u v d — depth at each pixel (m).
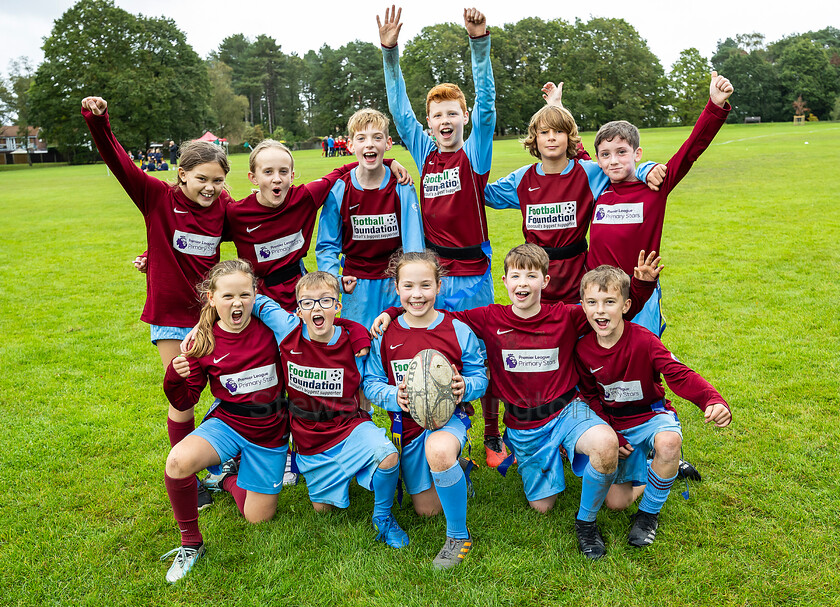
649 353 3.67
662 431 3.54
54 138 70.56
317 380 3.75
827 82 104.94
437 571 3.33
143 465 4.54
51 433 5.05
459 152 4.64
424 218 4.81
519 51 94.19
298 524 3.83
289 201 4.39
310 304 3.64
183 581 3.35
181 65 75.75
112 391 5.91
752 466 4.18
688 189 17.88
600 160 4.32
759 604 3.04
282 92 122.94
